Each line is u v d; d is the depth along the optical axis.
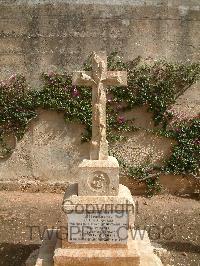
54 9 9.68
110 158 5.80
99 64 5.73
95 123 5.71
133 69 9.76
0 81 9.84
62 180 9.94
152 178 9.89
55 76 9.76
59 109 9.76
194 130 9.79
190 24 9.73
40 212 8.60
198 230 7.91
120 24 9.71
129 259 5.38
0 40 9.76
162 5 9.70
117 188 5.56
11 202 9.16
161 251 6.24
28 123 9.85
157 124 9.81
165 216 8.60
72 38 9.72
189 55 9.77
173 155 9.78
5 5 9.70
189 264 6.60
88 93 9.75
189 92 9.83
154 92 9.76
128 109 9.80
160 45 9.77
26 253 6.80
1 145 9.91
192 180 9.91
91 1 9.67
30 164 9.93
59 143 9.87
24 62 9.80
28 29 9.74
